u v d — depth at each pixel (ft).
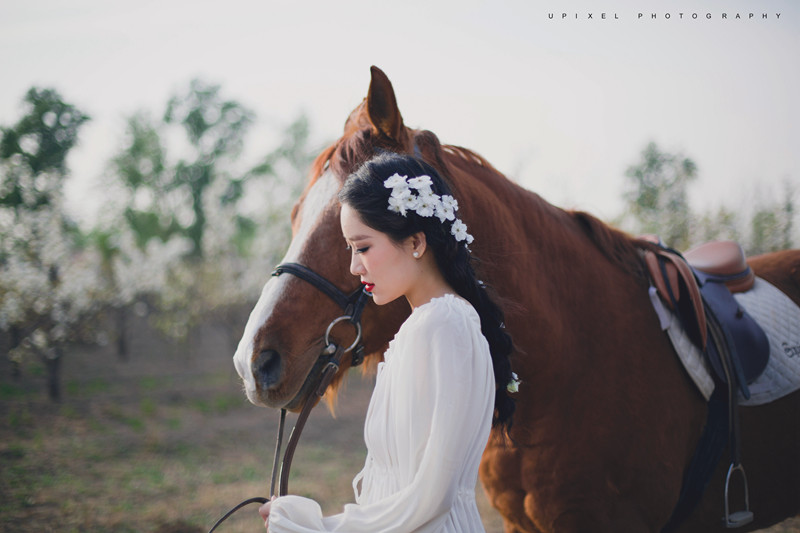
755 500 7.38
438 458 3.79
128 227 67.56
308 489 17.80
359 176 4.28
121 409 26.45
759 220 22.11
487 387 4.11
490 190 6.44
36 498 15.46
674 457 6.49
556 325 6.33
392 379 4.12
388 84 5.56
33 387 28.91
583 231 7.34
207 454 21.13
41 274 26.27
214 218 40.50
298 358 5.37
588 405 6.33
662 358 6.69
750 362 7.20
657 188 23.21
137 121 70.28
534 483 6.38
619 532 6.18
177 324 37.50
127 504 15.61
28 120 31.27
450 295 4.19
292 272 5.47
